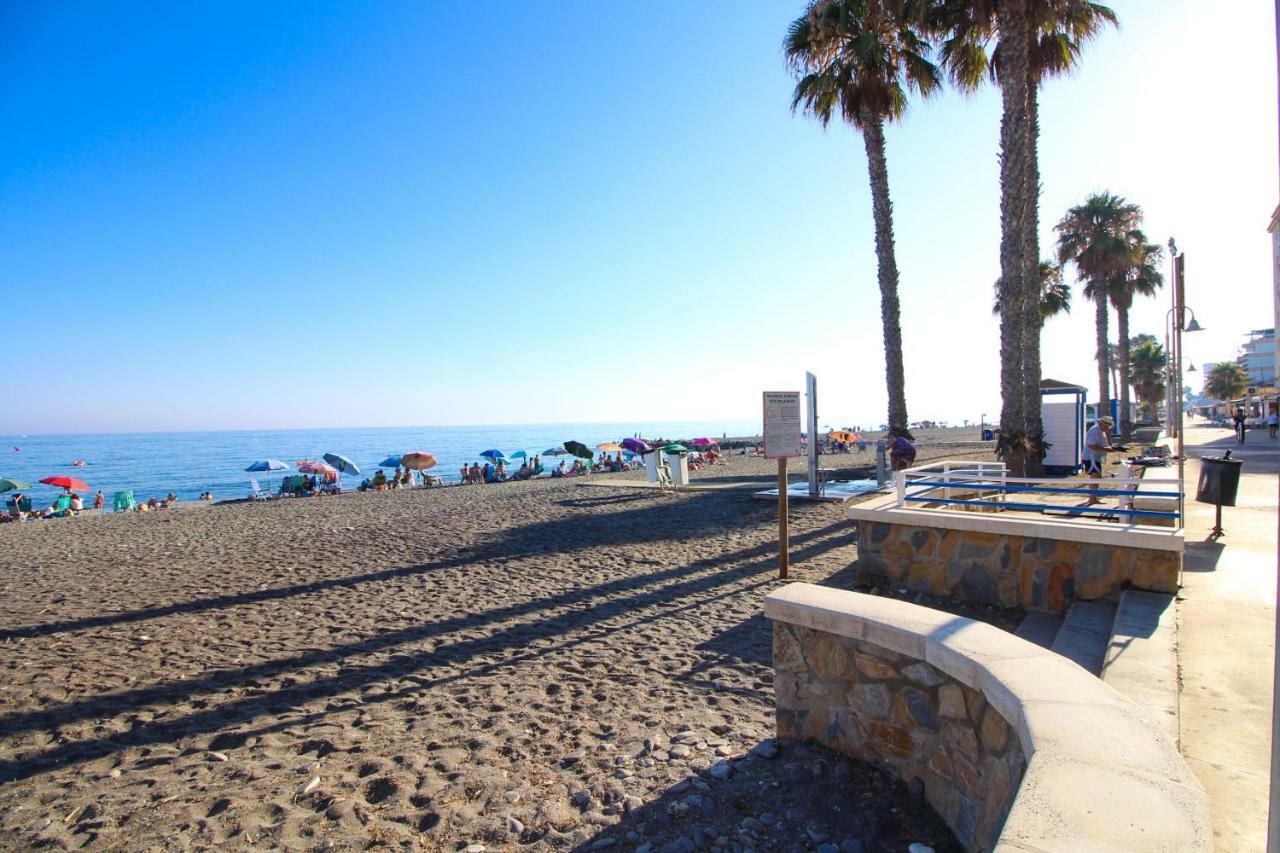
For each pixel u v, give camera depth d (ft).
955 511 25.30
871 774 11.05
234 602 27.35
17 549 44.93
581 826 10.64
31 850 10.22
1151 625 16.11
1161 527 20.25
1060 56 49.06
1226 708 11.55
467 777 12.45
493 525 48.91
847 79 48.91
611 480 88.07
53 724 15.34
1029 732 6.70
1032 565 21.75
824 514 45.39
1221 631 15.57
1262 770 9.49
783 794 10.93
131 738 14.57
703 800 11.06
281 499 90.99
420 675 18.53
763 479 77.87
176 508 80.84
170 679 18.34
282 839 10.42
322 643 21.58
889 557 25.18
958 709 9.39
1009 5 39.60
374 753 13.64
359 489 106.11
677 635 21.79
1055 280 103.30
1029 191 51.49
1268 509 33.76
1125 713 7.03
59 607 27.09
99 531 54.24
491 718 15.44
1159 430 130.93
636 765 12.76
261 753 13.78
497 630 22.80
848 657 11.48
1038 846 4.84
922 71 50.16
